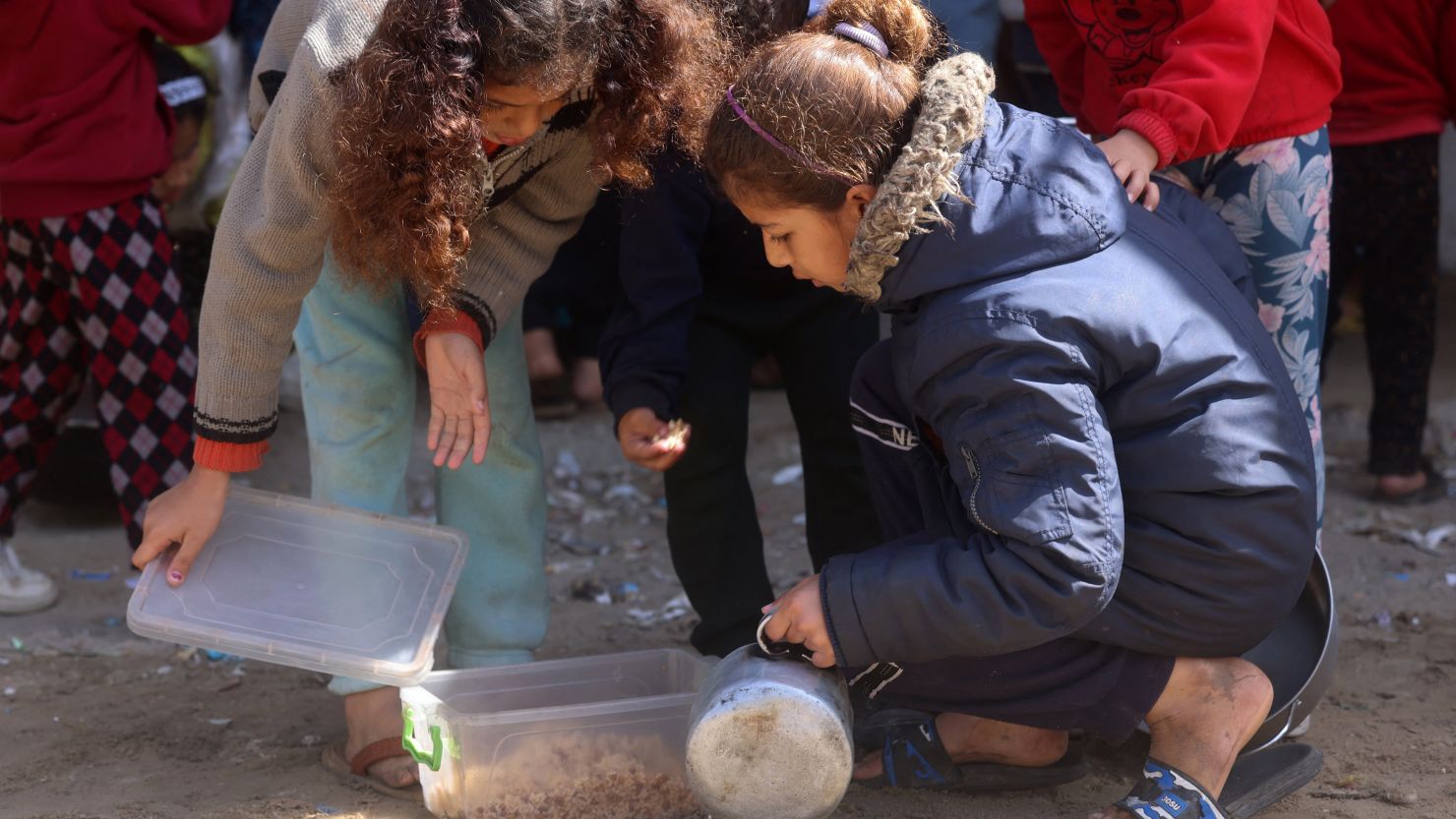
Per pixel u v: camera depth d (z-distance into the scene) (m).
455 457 2.39
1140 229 2.09
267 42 2.40
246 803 2.45
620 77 2.06
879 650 2.01
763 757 2.02
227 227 2.14
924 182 1.89
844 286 2.11
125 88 3.50
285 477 4.84
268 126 2.15
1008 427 1.89
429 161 1.86
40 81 3.40
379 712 2.53
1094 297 1.93
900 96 1.97
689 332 2.86
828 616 2.00
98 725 2.91
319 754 2.72
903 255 1.94
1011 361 1.89
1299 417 2.13
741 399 2.89
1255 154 2.62
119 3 3.43
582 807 2.26
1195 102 2.31
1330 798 2.40
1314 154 2.64
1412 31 3.96
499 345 2.62
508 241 2.40
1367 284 4.23
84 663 3.32
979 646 1.97
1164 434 2.01
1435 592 3.57
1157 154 2.31
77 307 3.59
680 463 2.85
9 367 3.67
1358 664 3.08
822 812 2.05
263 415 2.26
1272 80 2.58
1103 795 2.44
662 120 2.11
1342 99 4.06
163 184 4.12
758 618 2.88
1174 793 2.10
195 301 4.79
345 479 2.54
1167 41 2.44
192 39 3.65
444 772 2.26
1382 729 2.70
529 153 2.26
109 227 3.53
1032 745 2.41
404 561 2.41
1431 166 4.07
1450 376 5.61
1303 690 2.34
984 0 4.42
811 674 2.06
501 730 2.21
